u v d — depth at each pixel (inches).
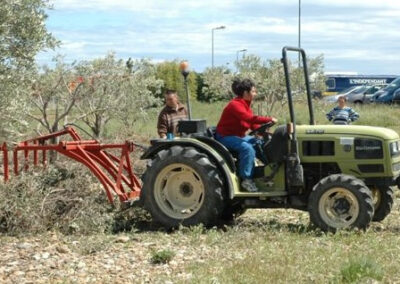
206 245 322.0
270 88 911.7
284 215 400.8
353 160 354.9
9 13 295.7
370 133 354.6
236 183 358.0
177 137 382.3
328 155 357.1
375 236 331.6
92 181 381.1
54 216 353.7
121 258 300.7
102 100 615.5
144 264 290.8
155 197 360.8
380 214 370.9
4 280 271.0
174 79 1539.1
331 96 1604.3
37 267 288.0
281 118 904.3
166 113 420.2
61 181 366.6
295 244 314.0
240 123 361.1
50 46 315.9
